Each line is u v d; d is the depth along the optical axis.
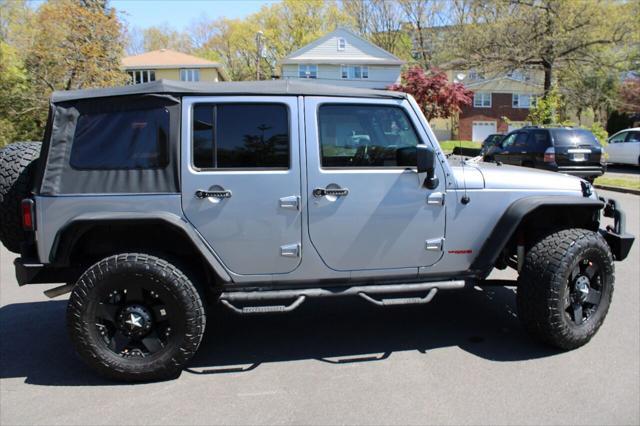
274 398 3.29
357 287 3.76
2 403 3.25
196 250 3.48
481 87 39.00
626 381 3.43
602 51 24.06
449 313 4.78
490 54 24.84
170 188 3.44
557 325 3.77
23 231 3.64
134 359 3.44
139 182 3.42
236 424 2.99
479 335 4.26
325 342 4.17
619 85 30.70
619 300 4.98
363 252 3.69
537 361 3.76
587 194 4.08
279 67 51.09
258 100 3.53
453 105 25.44
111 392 3.38
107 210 3.39
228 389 3.41
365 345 4.10
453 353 3.92
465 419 3.01
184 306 3.40
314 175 3.56
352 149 3.65
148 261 3.37
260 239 3.55
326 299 5.23
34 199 3.37
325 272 3.69
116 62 21.72
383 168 3.67
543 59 24.38
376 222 3.67
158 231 3.60
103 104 3.46
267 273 3.63
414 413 3.08
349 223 3.63
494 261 3.86
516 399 3.22
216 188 3.47
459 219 3.83
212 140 3.49
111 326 3.48
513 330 4.36
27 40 23.14
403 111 3.72
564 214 4.20
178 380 3.55
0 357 3.93
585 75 25.28
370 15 55.50
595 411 3.08
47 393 3.37
